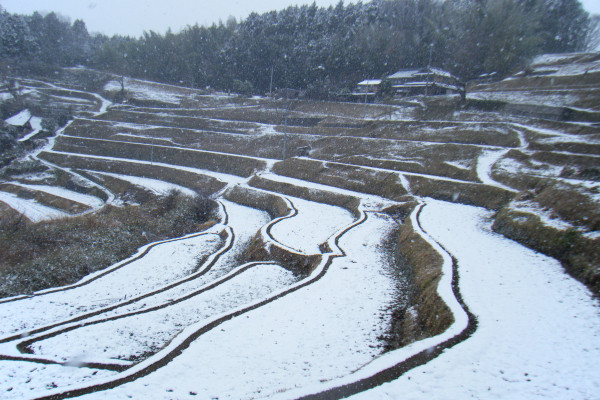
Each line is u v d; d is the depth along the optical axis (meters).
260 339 13.17
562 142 35.12
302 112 72.69
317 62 86.88
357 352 12.76
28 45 103.56
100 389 10.29
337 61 82.44
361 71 82.50
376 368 10.09
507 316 12.77
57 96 88.19
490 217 26.89
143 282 22.47
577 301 13.88
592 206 18.97
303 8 109.25
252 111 76.19
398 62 79.25
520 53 63.78
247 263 22.56
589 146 33.00
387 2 98.19
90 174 54.34
